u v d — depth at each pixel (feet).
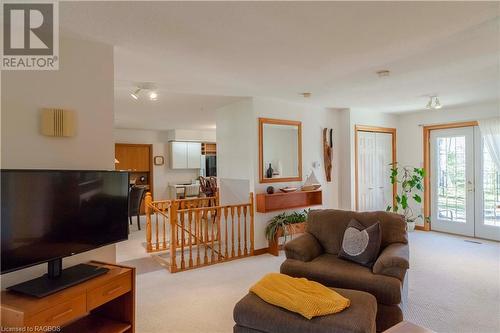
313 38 7.54
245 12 6.20
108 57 7.93
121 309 7.07
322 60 9.21
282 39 7.59
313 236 10.33
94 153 7.70
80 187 6.48
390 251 8.38
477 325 8.13
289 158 16.02
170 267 12.44
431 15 6.37
